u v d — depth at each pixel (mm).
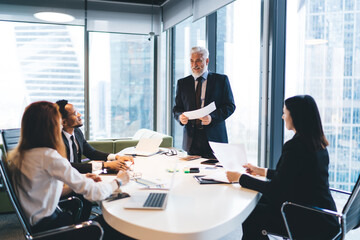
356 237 2531
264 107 3037
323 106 2648
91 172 2172
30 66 5250
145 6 5473
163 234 1182
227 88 2889
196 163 2428
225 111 2773
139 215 1345
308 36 2740
